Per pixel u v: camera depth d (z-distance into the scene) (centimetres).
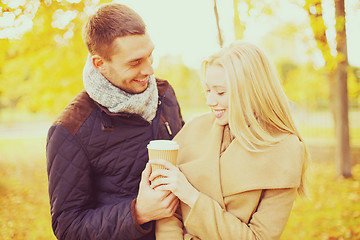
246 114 138
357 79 806
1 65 562
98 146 155
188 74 1917
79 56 521
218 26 348
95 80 147
